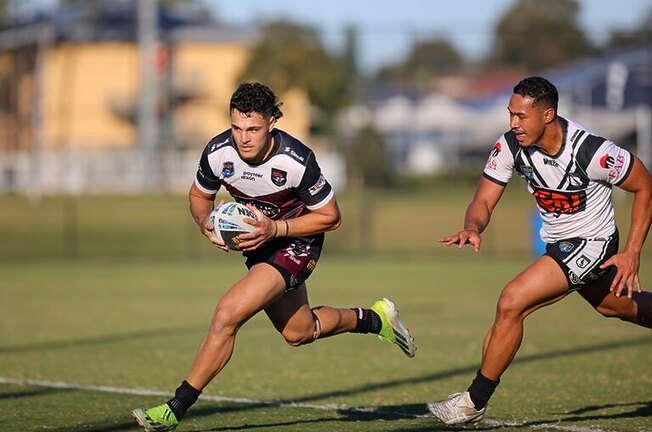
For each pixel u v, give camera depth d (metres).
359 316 24.34
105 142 169.12
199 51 173.12
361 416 25.58
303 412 26.17
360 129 152.00
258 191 21.95
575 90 158.12
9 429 23.83
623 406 26.67
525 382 30.77
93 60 171.12
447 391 29.66
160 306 55.16
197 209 23.11
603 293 23.22
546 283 22.08
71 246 101.12
